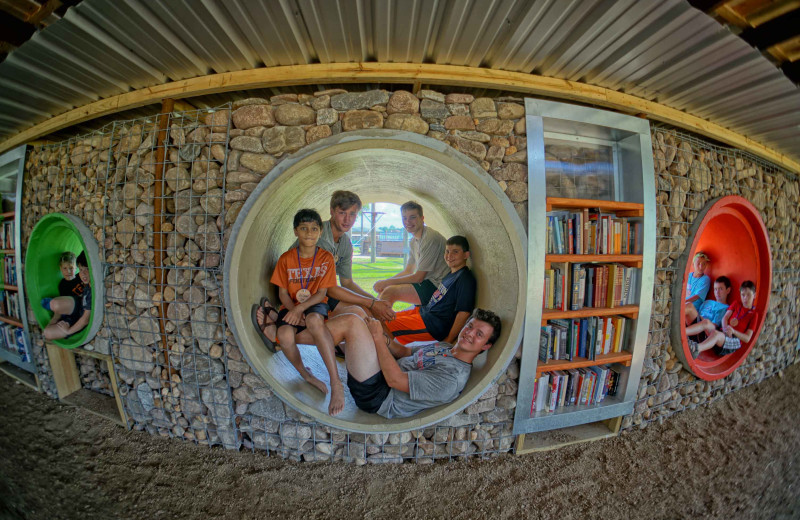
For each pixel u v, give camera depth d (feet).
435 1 5.31
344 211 9.76
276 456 7.99
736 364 10.95
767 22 5.42
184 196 7.57
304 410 7.39
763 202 11.52
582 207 8.16
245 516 6.44
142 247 8.01
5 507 6.42
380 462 7.90
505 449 8.20
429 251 12.01
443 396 7.67
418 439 7.91
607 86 7.95
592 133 8.75
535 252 7.45
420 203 13.56
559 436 8.76
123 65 7.16
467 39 6.29
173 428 8.45
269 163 7.22
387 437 7.82
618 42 6.22
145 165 7.89
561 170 8.79
